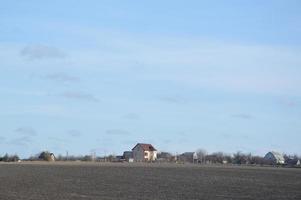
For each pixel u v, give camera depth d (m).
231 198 43.84
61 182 59.00
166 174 81.25
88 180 63.66
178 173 84.56
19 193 43.66
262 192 50.00
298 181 67.69
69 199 39.91
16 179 62.12
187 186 56.44
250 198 44.06
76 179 64.88
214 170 98.88
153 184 58.72
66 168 96.44
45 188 49.88
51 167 100.44
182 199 42.34
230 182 64.06
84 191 47.62
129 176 73.81
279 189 53.91
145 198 42.53
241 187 56.00
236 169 107.25
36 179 63.00
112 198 41.78
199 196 45.09
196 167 116.50
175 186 56.22
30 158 166.12
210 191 50.38
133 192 47.84
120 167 106.12
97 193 46.03
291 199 43.62
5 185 52.34
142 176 74.25
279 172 94.94
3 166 103.31
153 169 98.38
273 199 43.56
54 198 40.31
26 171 82.12
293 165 165.12
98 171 86.56
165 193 47.41
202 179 69.62
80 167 102.50
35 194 43.19
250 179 71.25
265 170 104.25
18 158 161.12
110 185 56.03
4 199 38.38
